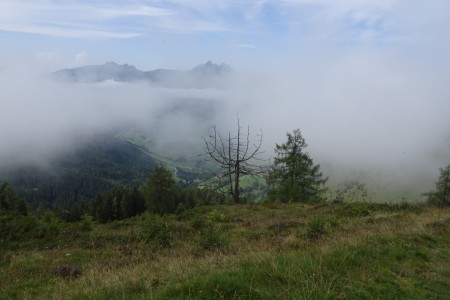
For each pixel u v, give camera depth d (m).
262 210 23.36
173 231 15.15
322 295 5.60
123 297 5.57
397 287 6.71
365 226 13.12
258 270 6.64
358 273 7.05
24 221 15.73
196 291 5.65
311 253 8.31
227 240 11.69
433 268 8.20
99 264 10.28
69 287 7.29
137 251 12.10
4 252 12.55
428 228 12.42
